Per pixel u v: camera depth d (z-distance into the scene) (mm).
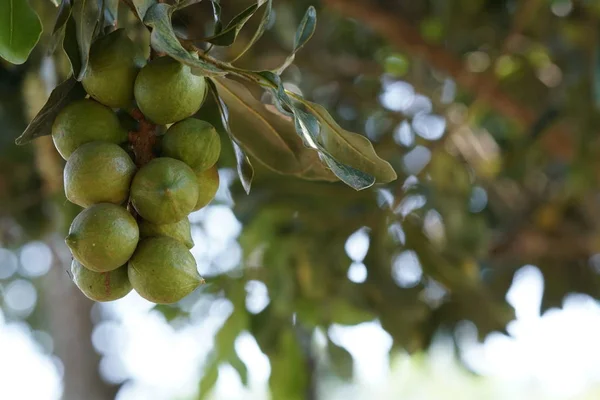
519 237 4953
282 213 4020
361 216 3967
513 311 4441
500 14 4902
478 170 4934
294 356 4148
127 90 1761
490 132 5648
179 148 1757
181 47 1617
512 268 4867
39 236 4695
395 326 3908
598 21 4367
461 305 4199
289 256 4004
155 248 1696
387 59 5344
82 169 1673
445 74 4883
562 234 5070
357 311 4008
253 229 4074
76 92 1809
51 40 1927
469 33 4961
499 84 4770
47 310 6547
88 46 1712
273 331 4016
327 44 5121
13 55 1938
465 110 5102
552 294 4914
